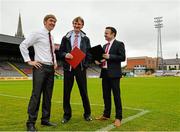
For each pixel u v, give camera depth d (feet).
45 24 16.21
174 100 32.27
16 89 55.16
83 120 18.38
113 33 17.97
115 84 17.35
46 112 16.55
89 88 58.44
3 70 138.82
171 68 388.37
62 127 16.08
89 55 18.08
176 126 16.29
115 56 17.08
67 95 17.84
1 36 128.36
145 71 298.76
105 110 18.58
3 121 17.78
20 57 160.45
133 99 33.76
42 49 15.94
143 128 15.76
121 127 16.06
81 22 17.87
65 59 17.70
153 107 25.36
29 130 14.97
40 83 15.70
